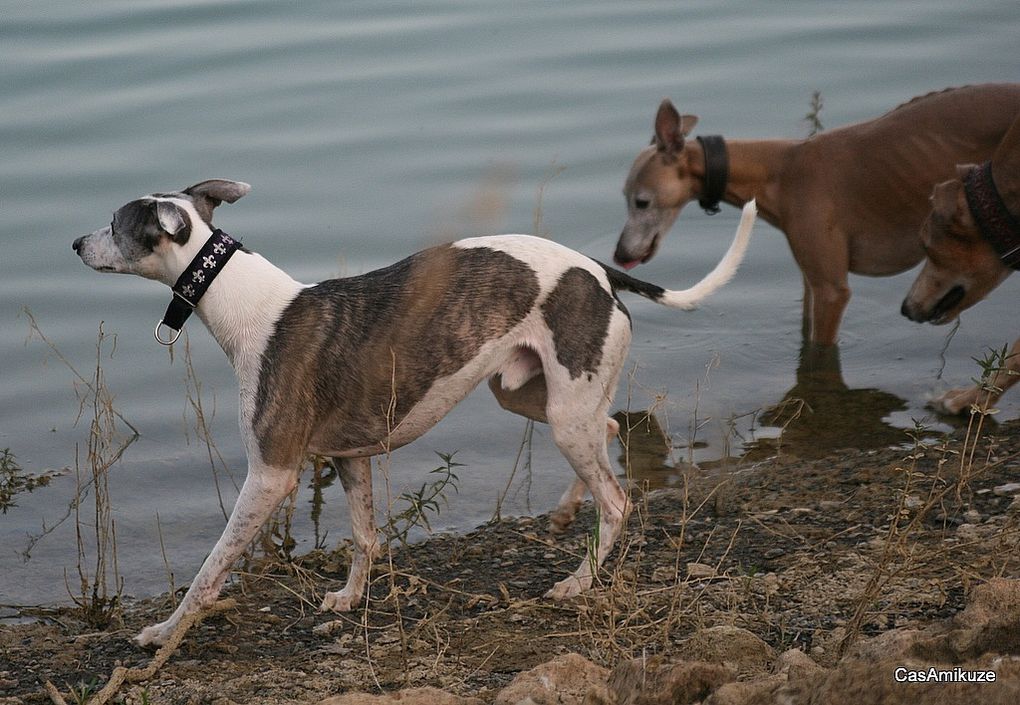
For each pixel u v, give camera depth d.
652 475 9.61
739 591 7.25
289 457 7.14
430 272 7.27
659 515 8.81
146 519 9.24
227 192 7.39
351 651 7.02
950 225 10.22
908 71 16.72
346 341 7.17
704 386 11.10
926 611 6.64
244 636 7.35
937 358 11.48
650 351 11.82
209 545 8.88
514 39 18.06
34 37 17.59
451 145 15.01
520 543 8.64
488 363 7.37
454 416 10.75
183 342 11.77
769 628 6.69
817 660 6.14
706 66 17.14
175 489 9.62
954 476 8.90
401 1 19.52
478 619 7.31
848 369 11.38
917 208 11.38
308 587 8.03
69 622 7.86
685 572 7.78
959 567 6.94
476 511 9.26
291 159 14.66
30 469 9.93
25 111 15.61
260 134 15.20
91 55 17.06
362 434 7.32
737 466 9.62
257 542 8.90
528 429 10.42
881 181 11.34
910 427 10.17
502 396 7.93
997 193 9.95
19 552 8.85
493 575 8.11
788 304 12.65
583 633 6.78
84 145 14.86
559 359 7.35
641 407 10.77
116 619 7.82
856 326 12.25
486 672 6.57
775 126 15.36
